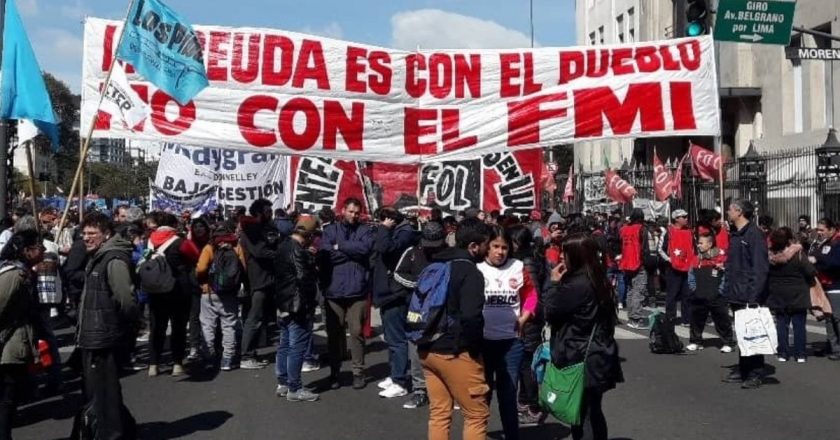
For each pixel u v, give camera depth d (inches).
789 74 1011.9
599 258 237.0
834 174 776.9
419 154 443.8
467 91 445.4
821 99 942.4
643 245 640.4
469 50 447.2
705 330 547.2
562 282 237.5
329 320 372.5
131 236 406.9
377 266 361.7
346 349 463.8
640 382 381.1
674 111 454.9
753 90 1068.5
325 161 703.7
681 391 361.4
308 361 420.5
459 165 713.6
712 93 457.7
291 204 718.5
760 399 345.1
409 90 442.3
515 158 709.9
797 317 432.8
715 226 480.4
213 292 418.3
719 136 458.9
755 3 568.4
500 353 267.4
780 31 572.1
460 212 685.3
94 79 416.2
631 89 452.8
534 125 447.8
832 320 441.1
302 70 432.8
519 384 311.4
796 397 348.5
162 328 399.9
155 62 407.5
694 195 1012.5
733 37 572.4
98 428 255.8
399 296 353.1
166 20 410.0
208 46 426.6
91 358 258.1
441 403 237.0
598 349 233.1
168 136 421.4
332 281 366.3
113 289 253.0
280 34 432.8
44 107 403.9
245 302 482.3
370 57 437.4
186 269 396.5
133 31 404.2
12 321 256.1
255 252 416.5
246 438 288.8
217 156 727.7
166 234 394.6
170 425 307.3
